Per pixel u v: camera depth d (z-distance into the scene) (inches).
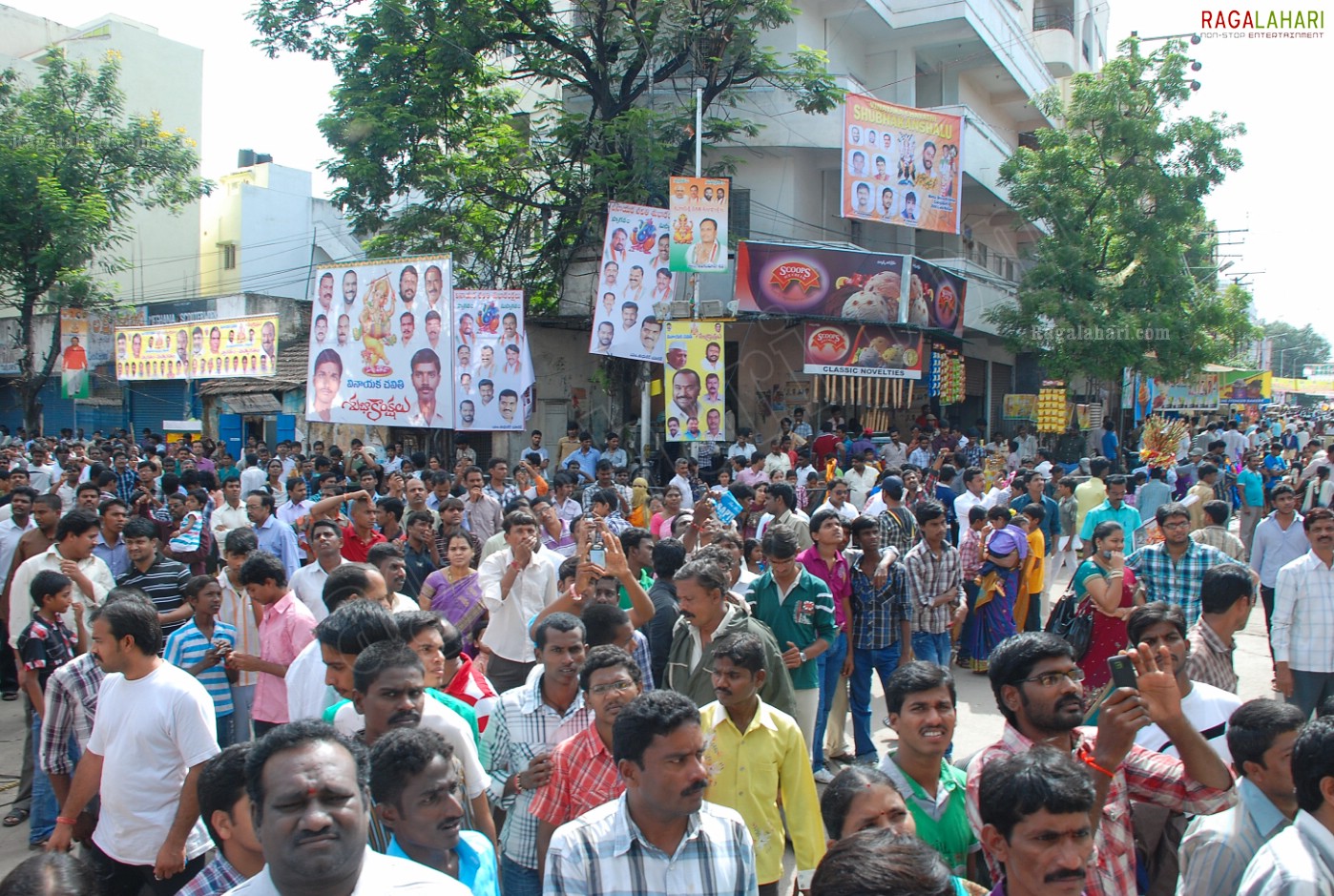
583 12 746.8
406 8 712.4
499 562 251.6
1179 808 129.1
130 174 1002.7
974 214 1019.3
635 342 635.5
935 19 850.1
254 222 1312.7
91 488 354.9
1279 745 117.8
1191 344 831.7
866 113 734.5
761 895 147.1
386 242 767.1
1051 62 1143.0
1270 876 104.3
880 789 111.2
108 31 1285.7
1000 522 373.4
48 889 83.5
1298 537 337.4
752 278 672.4
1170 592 275.4
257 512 331.9
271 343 790.5
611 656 146.1
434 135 735.1
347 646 156.3
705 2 720.3
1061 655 128.0
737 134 782.5
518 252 788.0
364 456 608.4
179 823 156.3
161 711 159.9
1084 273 799.1
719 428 570.9
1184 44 789.9
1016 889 95.2
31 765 248.8
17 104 961.5
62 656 241.6
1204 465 474.3
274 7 719.1
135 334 888.9
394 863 98.3
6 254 922.1
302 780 88.7
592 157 712.4
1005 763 98.1
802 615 239.0
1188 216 792.3
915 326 722.2
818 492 549.6
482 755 165.5
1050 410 819.4
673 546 242.7
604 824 114.6
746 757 149.8
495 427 601.0
